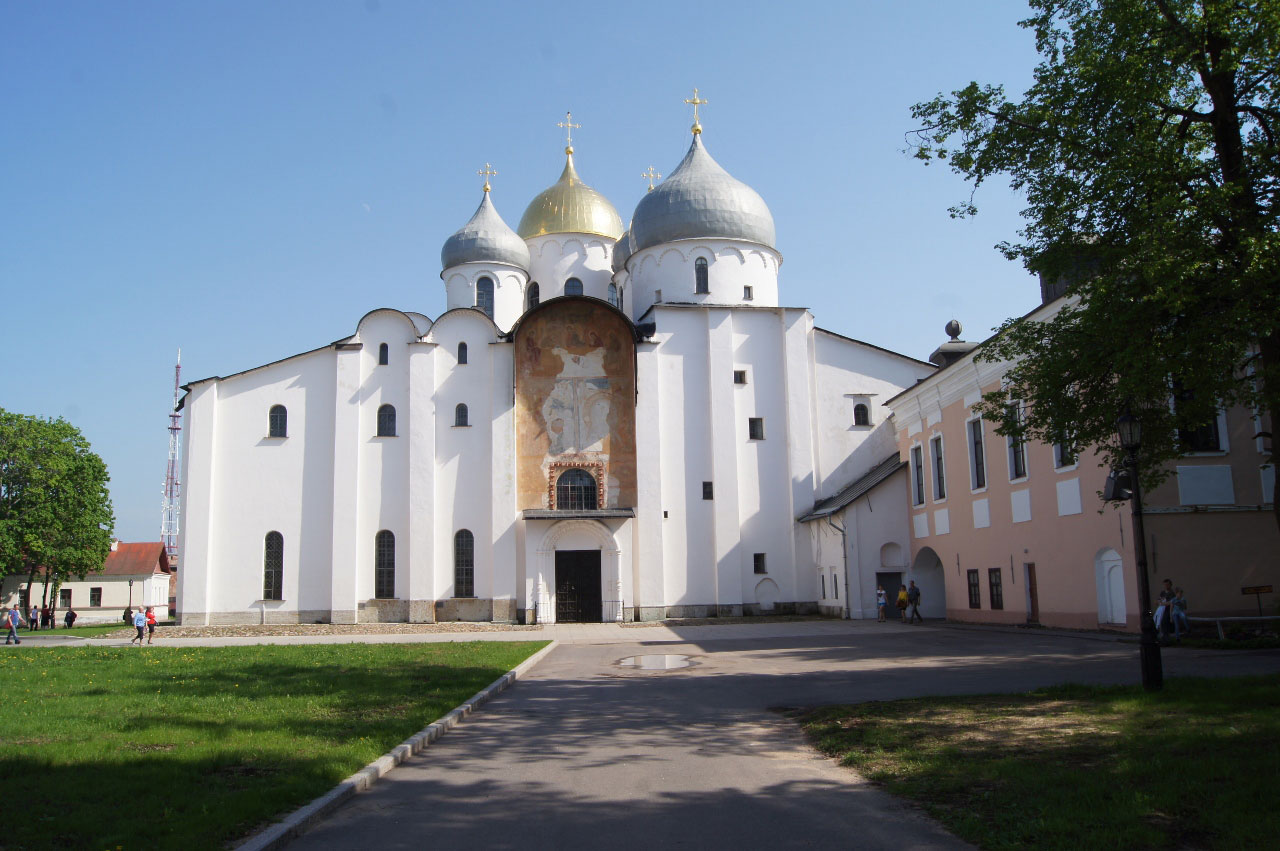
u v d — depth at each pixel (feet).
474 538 149.18
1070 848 23.56
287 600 147.95
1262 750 31.53
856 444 155.53
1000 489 107.96
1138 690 45.44
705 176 167.84
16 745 38.11
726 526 149.38
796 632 112.68
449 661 78.54
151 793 29.58
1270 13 45.11
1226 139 50.83
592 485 151.74
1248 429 82.48
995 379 108.17
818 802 29.89
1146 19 48.93
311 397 153.07
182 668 74.64
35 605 254.27
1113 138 50.19
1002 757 33.65
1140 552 46.85
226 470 150.71
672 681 64.34
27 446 202.69
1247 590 79.92
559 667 76.69
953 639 91.35
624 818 28.66
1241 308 44.39
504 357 153.28
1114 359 50.08
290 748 37.01
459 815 29.19
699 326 155.53
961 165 55.83
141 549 272.31
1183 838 24.14
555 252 187.32
